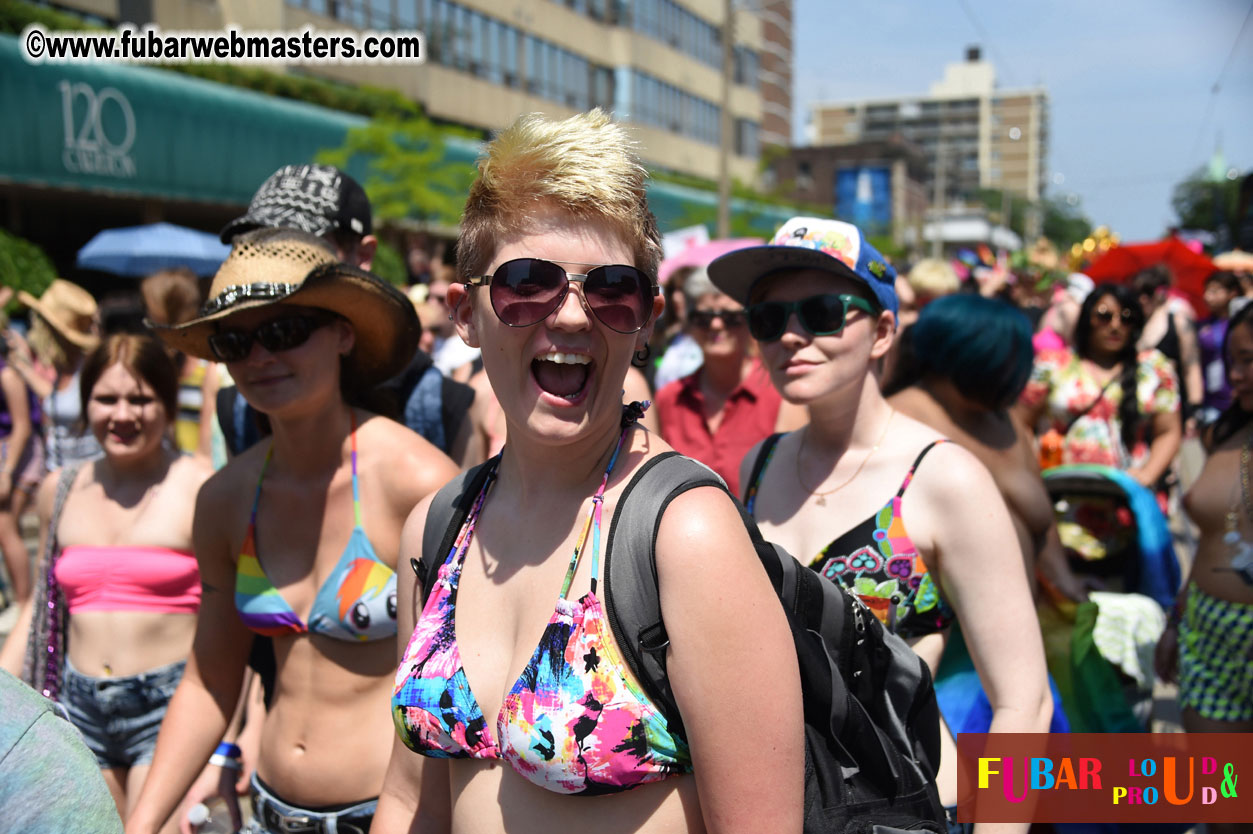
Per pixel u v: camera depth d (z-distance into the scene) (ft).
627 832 4.58
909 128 499.10
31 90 39.96
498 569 5.12
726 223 64.69
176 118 47.32
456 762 5.11
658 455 4.83
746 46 144.56
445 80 80.94
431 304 23.41
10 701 4.38
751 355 14.89
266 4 61.31
